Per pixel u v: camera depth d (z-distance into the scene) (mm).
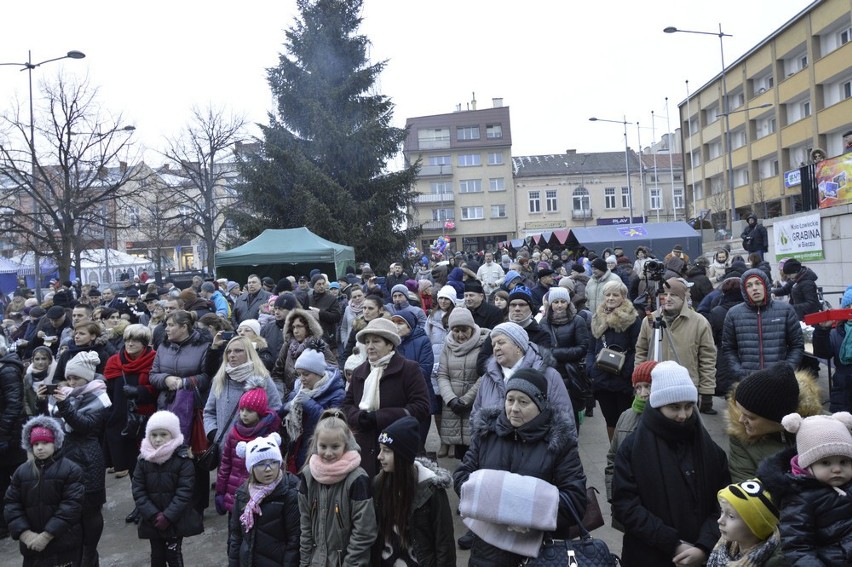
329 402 5543
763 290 5680
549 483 3283
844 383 6195
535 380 3510
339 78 28250
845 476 2574
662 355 5832
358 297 9734
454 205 68938
